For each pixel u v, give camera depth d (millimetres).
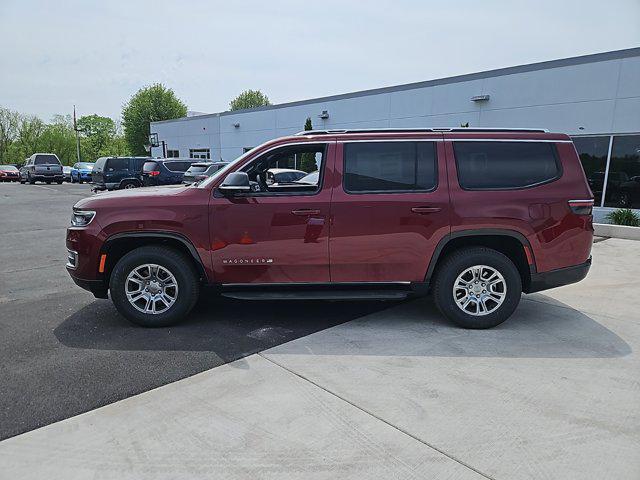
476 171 4469
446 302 4508
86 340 4254
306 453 2564
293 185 4617
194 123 33094
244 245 4438
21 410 3031
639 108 12109
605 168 12977
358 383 3381
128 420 2916
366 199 4398
